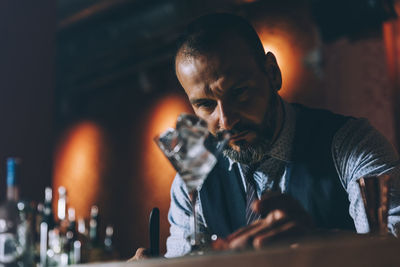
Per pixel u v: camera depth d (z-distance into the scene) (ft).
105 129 20.81
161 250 17.02
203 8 17.10
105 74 20.59
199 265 2.07
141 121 19.61
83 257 6.55
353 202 4.14
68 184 21.61
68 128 22.15
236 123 4.28
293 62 14.49
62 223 6.23
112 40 20.31
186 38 4.41
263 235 2.38
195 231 3.16
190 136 2.96
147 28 19.13
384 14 12.75
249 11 15.78
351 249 1.85
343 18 13.21
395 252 1.87
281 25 14.93
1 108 12.19
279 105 4.79
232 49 4.26
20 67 12.77
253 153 4.50
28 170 12.36
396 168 4.11
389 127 12.63
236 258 1.99
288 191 4.69
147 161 19.04
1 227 3.76
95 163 20.85
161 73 19.10
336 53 13.56
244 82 4.24
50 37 13.64
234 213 4.88
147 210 18.57
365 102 13.00
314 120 4.80
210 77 4.20
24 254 3.86
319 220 4.59
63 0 21.38
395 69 13.21
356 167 4.34
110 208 19.83
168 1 18.33
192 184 3.03
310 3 13.75
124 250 18.95
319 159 4.60
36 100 12.92
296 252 1.88
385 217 2.85
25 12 13.15
